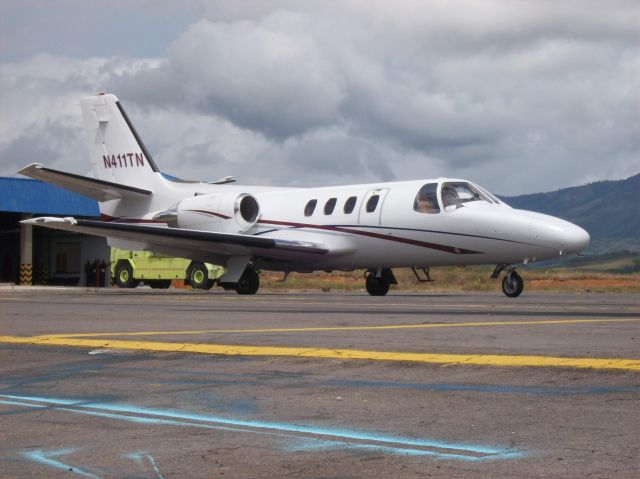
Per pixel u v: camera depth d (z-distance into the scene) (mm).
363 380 6844
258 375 7238
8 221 54750
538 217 22953
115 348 9297
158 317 14312
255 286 28469
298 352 8461
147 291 35844
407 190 24859
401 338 9766
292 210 27422
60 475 4211
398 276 49281
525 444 4645
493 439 4777
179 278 41750
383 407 5738
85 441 4941
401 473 4133
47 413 5824
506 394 6055
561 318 13109
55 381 7238
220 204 28328
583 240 22234
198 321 13242
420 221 24141
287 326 11945
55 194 48062
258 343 9453
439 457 4418
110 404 6113
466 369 7184
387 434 4969
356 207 25750
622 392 6012
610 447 4539
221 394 6395
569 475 4031
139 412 5793
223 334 10672
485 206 23641
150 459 4492
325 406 5832
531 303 19047
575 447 4555
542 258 22625
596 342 9047
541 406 5609
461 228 23422
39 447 4820
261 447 4707
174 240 26312
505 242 22781
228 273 27766
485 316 13820
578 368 7035
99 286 50312
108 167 32656
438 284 46000
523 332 10344
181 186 31062
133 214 31625
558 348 8492
